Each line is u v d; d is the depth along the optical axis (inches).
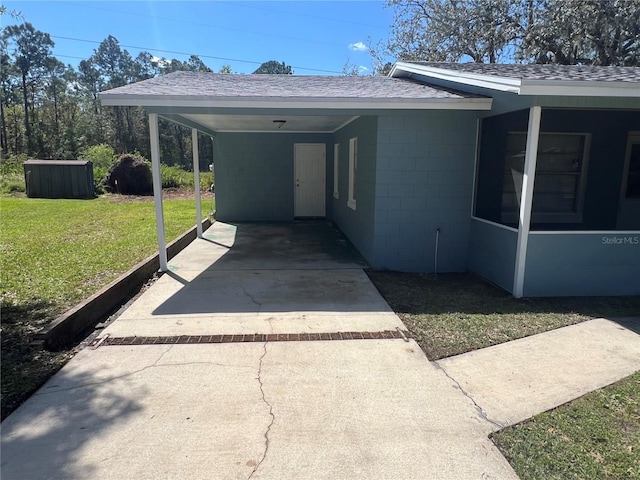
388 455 92.6
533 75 195.3
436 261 258.7
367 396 116.2
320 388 120.1
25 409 108.9
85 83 2177.7
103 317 182.4
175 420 104.7
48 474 86.2
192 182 813.2
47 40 1760.6
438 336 157.1
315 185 456.4
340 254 298.2
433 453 93.2
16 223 404.2
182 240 319.6
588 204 268.1
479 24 670.5
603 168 264.7
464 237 257.9
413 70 297.0
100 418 105.3
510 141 248.7
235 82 272.4
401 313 181.6
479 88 235.6
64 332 154.6
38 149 1553.9
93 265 249.8
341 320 173.0
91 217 446.9
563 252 205.3
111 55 2357.3
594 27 533.0
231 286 220.7
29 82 1754.4
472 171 249.6
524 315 180.4
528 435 99.1
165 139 1841.8
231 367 132.2
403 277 242.4
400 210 252.1
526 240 202.5
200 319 173.5
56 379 124.6
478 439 98.0
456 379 125.8
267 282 228.4
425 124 242.7
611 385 122.0
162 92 214.4
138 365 133.3
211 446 95.2
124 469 87.9
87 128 1689.2
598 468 88.0
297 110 229.0
